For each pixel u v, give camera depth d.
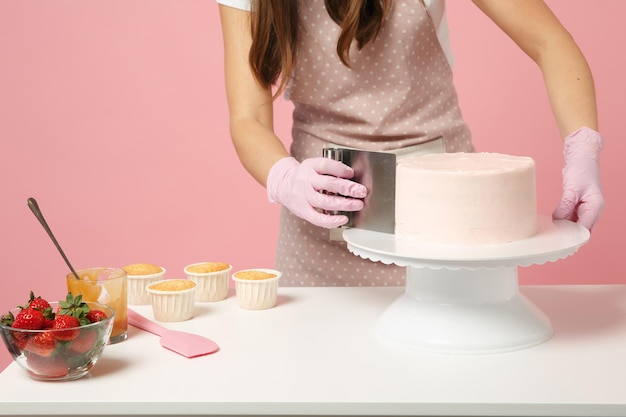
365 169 1.42
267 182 1.56
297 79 1.86
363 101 1.84
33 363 1.24
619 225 2.98
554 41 1.73
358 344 1.37
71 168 3.08
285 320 1.50
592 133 1.60
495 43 2.93
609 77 2.91
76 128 3.06
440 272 1.37
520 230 1.34
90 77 3.04
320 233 1.90
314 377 1.24
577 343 1.36
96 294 1.40
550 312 1.51
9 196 3.10
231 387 1.21
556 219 1.52
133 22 3.01
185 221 3.10
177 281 1.54
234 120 1.73
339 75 1.83
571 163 1.58
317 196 1.43
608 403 1.13
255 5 1.68
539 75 2.93
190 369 1.29
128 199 3.09
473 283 1.36
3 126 3.07
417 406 1.15
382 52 1.80
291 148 1.96
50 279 3.13
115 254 3.12
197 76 3.02
